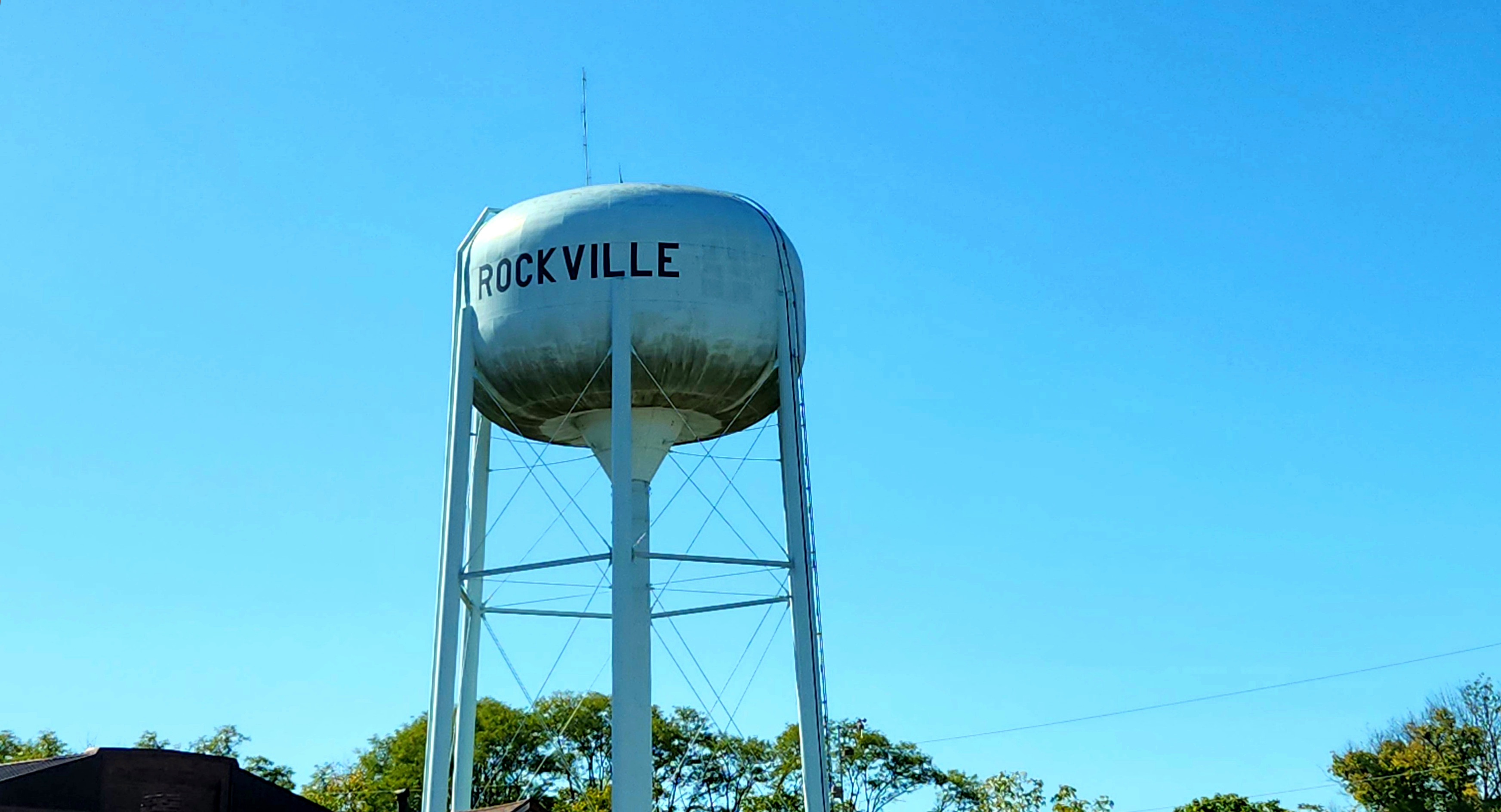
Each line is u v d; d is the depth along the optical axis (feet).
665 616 115.24
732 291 114.21
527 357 113.39
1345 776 239.50
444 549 112.06
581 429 119.44
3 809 98.02
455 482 113.09
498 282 115.14
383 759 257.55
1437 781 232.12
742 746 236.43
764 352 115.85
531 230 115.24
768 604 114.21
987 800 193.98
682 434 122.62
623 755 104.12
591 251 113.19
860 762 217.15
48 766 101.24
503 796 237.25
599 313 112.37
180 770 105.50
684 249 113.80
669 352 112.68
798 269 120.88
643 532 119.55
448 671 109.40
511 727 243.81
